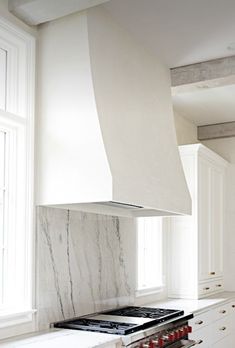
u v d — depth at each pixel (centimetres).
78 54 285
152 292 455
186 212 371
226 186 599
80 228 326
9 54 284
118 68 311
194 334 394
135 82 330
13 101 283
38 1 260
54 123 287
